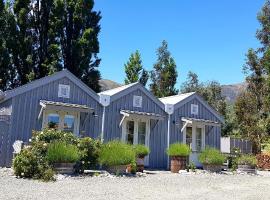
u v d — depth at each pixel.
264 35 36.16
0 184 10.29
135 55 41.44
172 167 17.47
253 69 34.88
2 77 27.42
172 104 19.95
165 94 40.66
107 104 17.89
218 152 18.53
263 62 34.22
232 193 11.18
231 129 36.31
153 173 16.16
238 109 33.44
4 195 8.62
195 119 20.22
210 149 18.73
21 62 28.59
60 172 12.62
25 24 29.08
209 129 21.17
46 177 11.53
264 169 23.88
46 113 16.30
